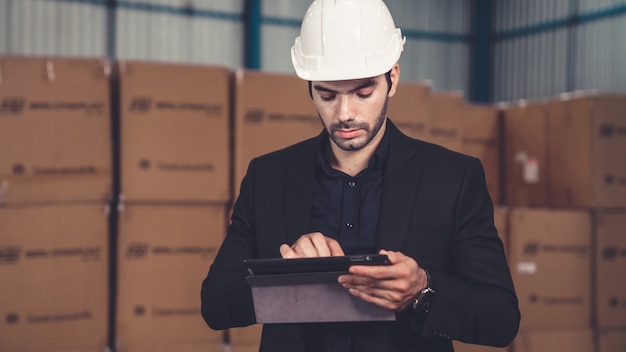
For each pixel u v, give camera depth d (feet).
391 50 3.75
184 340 8.54
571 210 9.95
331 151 3.93
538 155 10.76
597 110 9.87
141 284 8.43
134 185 8.39
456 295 3.40
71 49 21.53
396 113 9.11
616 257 9.91
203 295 3.85
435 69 27.14
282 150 4.17
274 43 24.70
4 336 8.00
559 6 24.35
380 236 3.66
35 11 20.90
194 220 8.62
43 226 8.13
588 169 9.87
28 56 8.10
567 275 9.65
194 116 8.59
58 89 8.18
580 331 9.66
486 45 27.25
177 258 8.55
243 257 3.92
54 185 8.16
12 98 8.04
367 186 3.82
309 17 3.84
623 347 9.86
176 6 23.16
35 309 8.09
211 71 8.66
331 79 3.53
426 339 3.62
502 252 3.74
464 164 3.82
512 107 11.30
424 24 26.89
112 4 22.16
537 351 9.41
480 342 3.54
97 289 8.32
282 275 3.34
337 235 3.78
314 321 3.40
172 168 8.50
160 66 8.50
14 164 8.03
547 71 24.82
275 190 3.96
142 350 8.37
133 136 8.39
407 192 3.72
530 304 9.44
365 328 3.61
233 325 3.84
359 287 3.23
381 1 3.91
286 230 3.83
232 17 23.99
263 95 8.72
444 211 3.69
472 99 27.68
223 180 8.68
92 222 8.30
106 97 8.35
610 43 22.44
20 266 8.05
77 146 8.23
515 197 11.20
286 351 3.69
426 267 3.63
